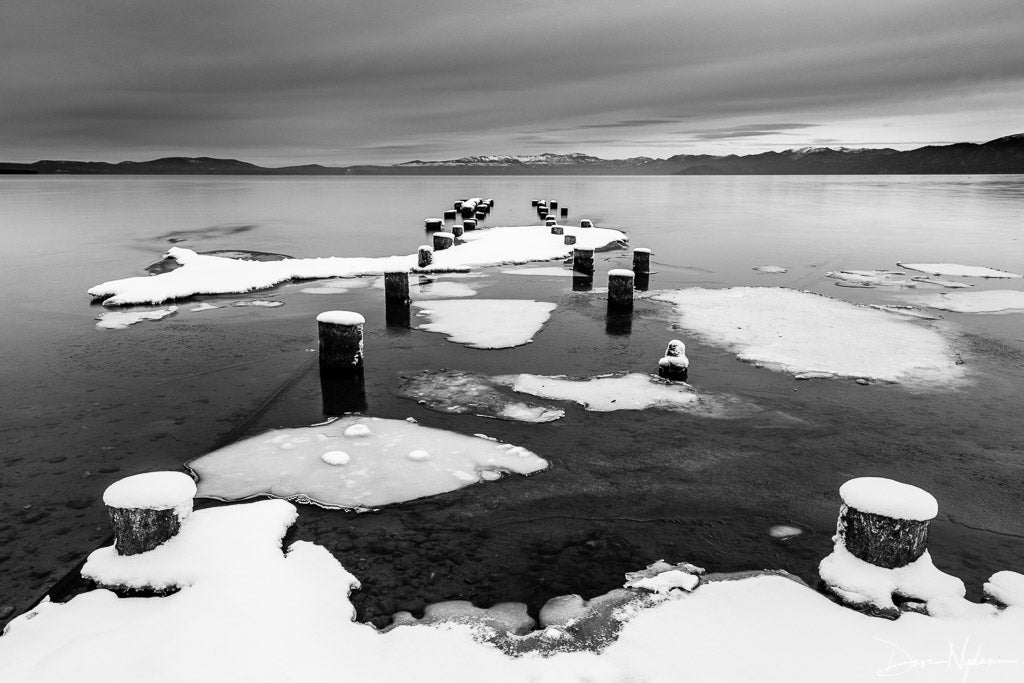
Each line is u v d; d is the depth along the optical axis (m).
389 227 37.59
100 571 4.79
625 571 5.23
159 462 7.18
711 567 5.29
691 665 4.07
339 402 8.98
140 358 11.14
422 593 4.91
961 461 7.30
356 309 15.05
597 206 55.56
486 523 5.91
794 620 4.50
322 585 4.88
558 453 7.36
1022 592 4.76
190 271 19.08
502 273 20.36
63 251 26.55
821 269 21.39
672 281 19.09
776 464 7.16
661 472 6.94
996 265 22.23
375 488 6.49
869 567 4.85
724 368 10.48
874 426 8.21
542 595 4.90
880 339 12.22
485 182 159.00
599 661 4.11
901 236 30.92
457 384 9.70
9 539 5.70
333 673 3.91
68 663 3.86
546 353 11.35
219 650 4.00
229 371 10.40
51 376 10.18
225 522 5.51
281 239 31.33
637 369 10.46
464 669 4.03
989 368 10.54
